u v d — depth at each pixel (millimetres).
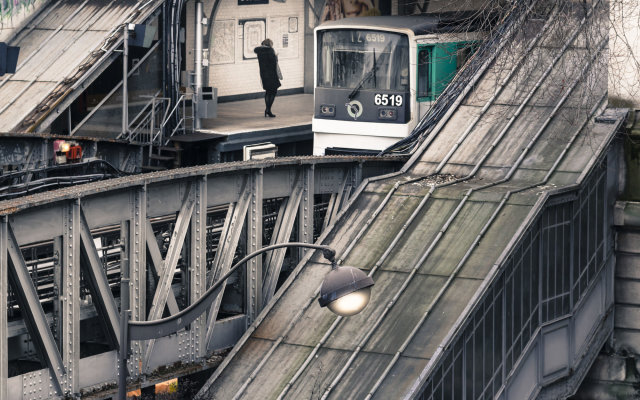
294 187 46688
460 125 53000
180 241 41375
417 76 63719
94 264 37719
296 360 40531
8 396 35188
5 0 66375
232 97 82250
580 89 53656
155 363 41031
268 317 42844
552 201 46000
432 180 48938
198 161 65875
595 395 54250
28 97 60562
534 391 46031
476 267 42469
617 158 52281
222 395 39781
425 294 41781
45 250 41438
